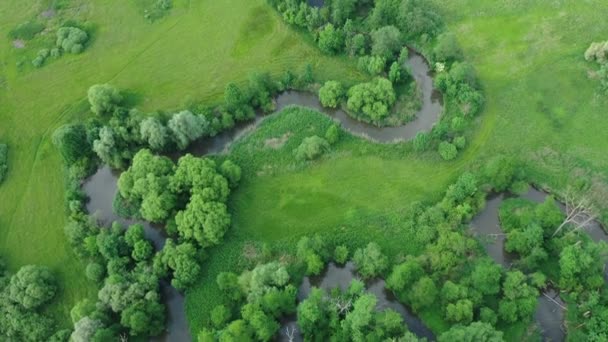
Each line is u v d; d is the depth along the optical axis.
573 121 119.94
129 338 97.25
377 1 136.62
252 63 133.75
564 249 96.69
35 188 117.06
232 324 90.44
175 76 132.88
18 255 108.56
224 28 140.25
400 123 122.38
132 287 96.81
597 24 135.25
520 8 139.38
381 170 115.19
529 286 95.62
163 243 109.25
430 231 104.31
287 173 115.81
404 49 126.31
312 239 103.69
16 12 145.38
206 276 103.50
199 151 121.88
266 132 122.25
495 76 128.12
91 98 123.06
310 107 127.06
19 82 133.88
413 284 97.06
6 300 100.12
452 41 127.06
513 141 117.69
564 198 109.62
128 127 117.75
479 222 108.75
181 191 108.69
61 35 138.62
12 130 125.88
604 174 111.75
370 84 122.25
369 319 89.25
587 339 90.44
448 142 116.25
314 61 133.00
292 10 136.75
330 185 113.69
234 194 113.25
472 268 101.06
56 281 104.56
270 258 105.00
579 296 96.56
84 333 90.56
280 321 99.19
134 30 141.38
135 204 112.81
